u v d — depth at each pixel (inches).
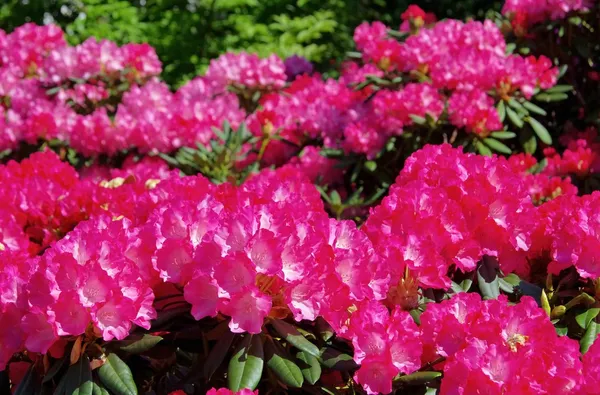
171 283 59.3
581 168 103.3
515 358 53.4
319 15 206.7
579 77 122.0
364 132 105.9
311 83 136.8
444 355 56.9
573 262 63.6
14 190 83.6
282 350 56.6
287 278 55.1
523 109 104.4
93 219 61.6
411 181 67.3
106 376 54.7
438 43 114.4
